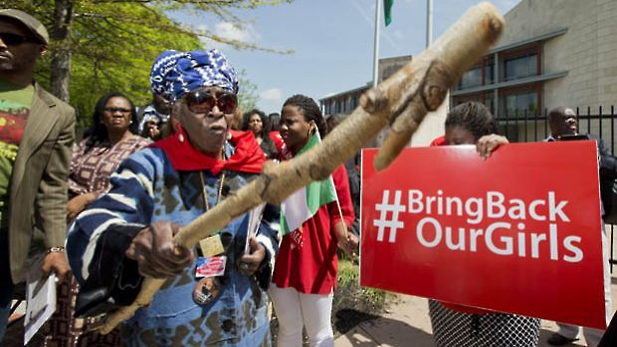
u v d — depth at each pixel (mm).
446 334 2098
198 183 1405
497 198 1937
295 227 2504
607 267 2750
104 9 7086
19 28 2215
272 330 3549
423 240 2092
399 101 627
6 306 2297
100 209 1155
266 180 755
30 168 2266
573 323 1724
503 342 1930
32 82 2402
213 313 1399
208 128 1344
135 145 3043
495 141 1962
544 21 28688
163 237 903
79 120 11664
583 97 25266
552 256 1786
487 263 1919
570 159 1799
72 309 2678
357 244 2641
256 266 1482
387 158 655
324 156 682
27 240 2277
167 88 1379
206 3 7016
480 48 586
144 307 1351
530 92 30016
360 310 4363
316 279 2543
